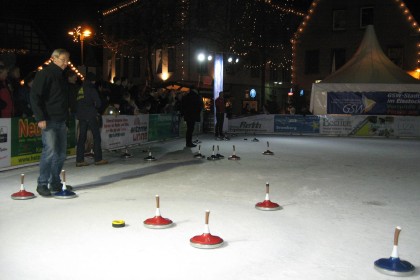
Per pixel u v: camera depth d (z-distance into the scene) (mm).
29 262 4562
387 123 24125
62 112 7582
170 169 10938
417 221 6438
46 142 7484
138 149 15547
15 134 10578
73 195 7527
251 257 4797
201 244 5027
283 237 5531
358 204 7441
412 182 9680
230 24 36156
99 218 6234
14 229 5680
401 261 4516
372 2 36188
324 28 38125
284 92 46281
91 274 4262
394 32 35562
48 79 7324
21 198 7332
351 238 5547
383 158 14102
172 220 6180
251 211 6809
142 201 7355
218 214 6586
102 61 50156
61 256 4738
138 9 36062
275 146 17672
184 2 34438
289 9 40156
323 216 6602
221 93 20750
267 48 36656
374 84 24750
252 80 42406
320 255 4906
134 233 5559
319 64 38344
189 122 16531
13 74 10938
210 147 16734
